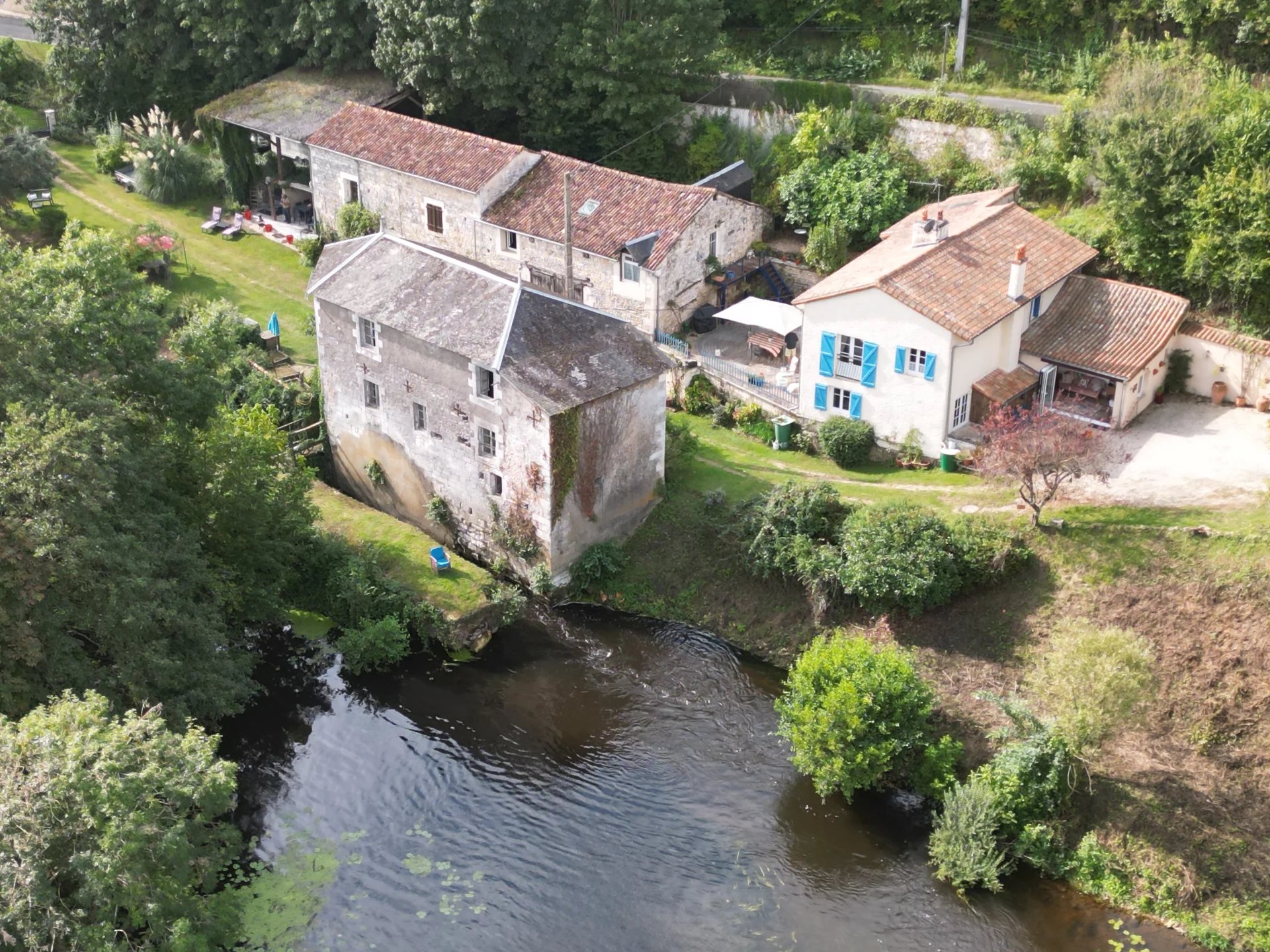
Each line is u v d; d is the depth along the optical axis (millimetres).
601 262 49094
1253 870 29281
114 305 35844
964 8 55125
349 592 39219
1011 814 30641
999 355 42625
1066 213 49656
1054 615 35500
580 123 56812
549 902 30047
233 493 37281
